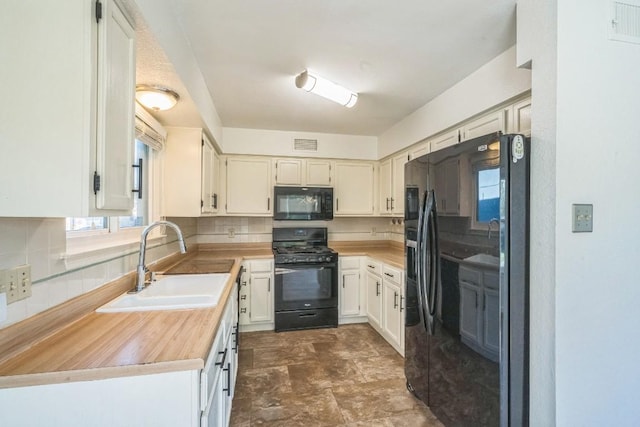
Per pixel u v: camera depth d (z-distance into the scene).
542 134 1.34
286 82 2.31
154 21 1.20
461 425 1.58
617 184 1.35
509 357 1.35
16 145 0.82
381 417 1.88
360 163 3.81
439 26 1.63
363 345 2.92
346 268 3.51
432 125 2.61
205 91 2.31
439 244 1.75
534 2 1.38
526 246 1.37
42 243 1.04
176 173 2.41
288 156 3.60
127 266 1.71
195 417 0.92
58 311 1.10
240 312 3.22
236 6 1.47
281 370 2.44
